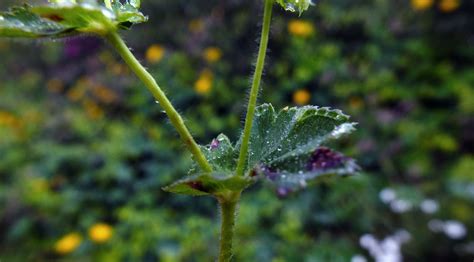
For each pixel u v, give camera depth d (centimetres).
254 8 100
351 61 94
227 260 18
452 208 86
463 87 92
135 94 96
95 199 79
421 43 98
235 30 101
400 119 86
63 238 79
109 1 18
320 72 88
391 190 79
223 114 89
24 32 17
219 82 90
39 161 96
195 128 82
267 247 66
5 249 85
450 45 102
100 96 100
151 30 113
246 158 19
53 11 16
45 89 138
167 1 114
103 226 71
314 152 17
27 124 109
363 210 75
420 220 84
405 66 96
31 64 155
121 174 78
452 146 87
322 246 69
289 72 90
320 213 72
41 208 84
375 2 103
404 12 103
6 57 157
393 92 91
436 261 83
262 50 18
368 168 81
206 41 100
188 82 93
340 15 97
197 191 18
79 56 133
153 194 78
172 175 79
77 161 86
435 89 94
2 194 90
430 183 85
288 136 18
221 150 19
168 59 95
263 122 19
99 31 17
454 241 84
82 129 96
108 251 72
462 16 101
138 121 90
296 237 68
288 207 71
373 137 84
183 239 69
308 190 74
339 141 81
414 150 87
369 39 97
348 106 86
